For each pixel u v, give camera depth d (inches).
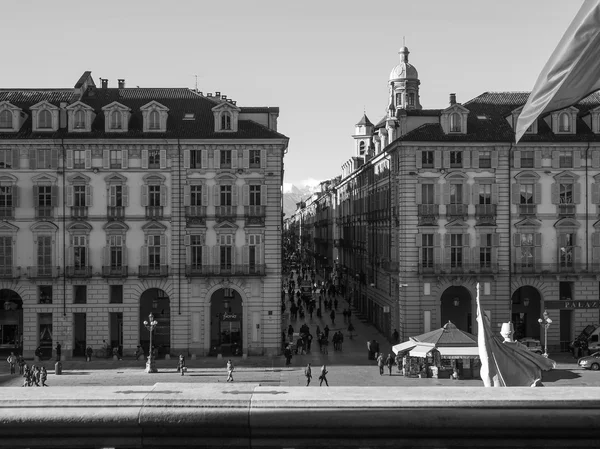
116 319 2721.5
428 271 2716.5
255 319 2701.8
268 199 2699.3
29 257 2674.7
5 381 2142.0
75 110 2684.5
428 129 2773.1
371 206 3666.3
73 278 2662.4
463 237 2733.8
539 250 2755.9
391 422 268.1
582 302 2755.9
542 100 343.0
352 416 268.8
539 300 2861.7
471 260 2736.2
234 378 2274.9
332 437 272.2
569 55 332.2
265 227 2694.4
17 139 2650.1
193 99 2928.2
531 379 762.8
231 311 2829.7
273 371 2425.0
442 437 270.2
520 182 2748.5
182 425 271.7
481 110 2933.1
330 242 6176.2
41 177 2672.2
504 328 898.1
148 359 2397.9
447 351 2069.4
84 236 2677.2
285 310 4234.7
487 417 266.8
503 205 2743.6
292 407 270.7
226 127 2709.2
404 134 2775.6
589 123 2822.3
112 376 2310.5
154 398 277.1
